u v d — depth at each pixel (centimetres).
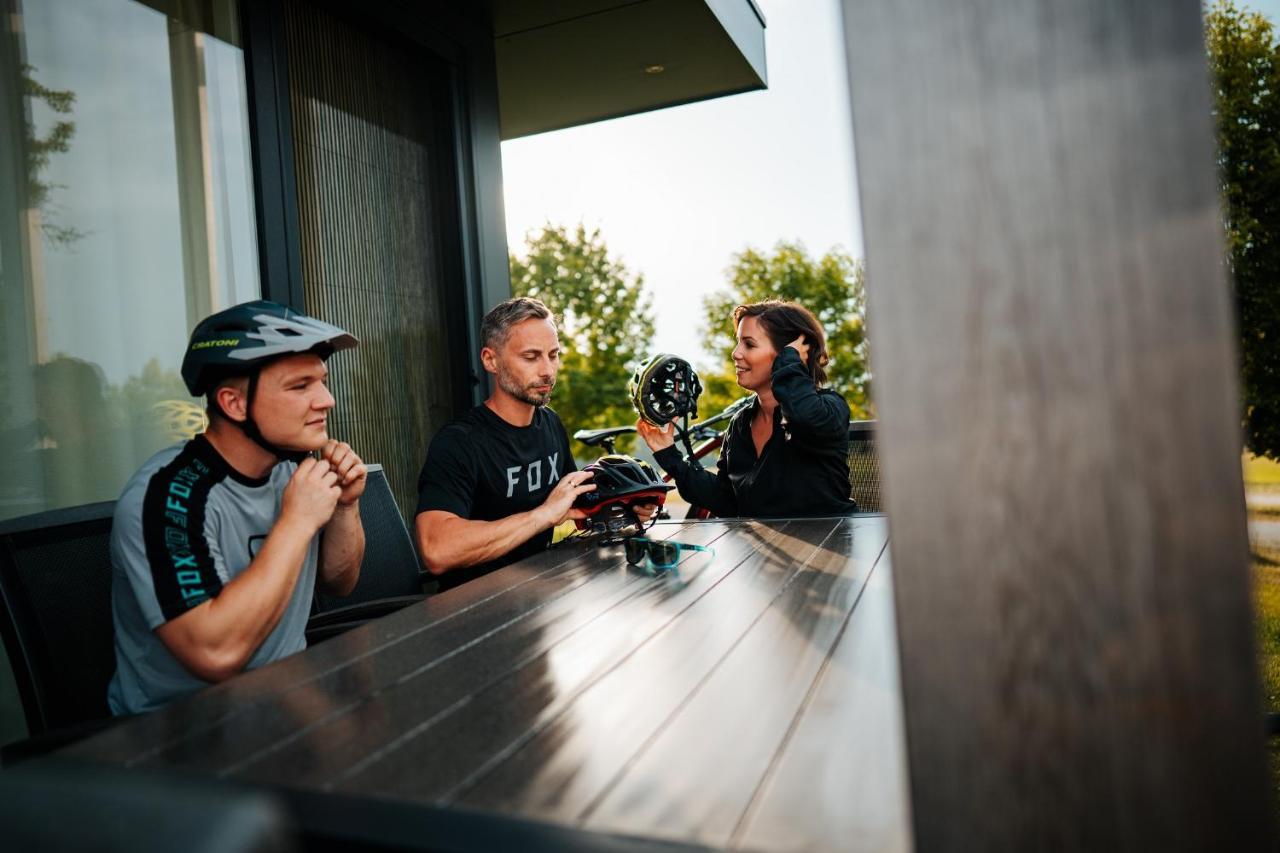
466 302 371
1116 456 44
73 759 79
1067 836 47
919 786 49
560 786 69
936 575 48
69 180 224
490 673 100
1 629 124
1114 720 46
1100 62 43
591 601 134
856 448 289
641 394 244
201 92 256
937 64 45
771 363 242
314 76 307
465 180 374
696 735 78
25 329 214
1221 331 43
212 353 131
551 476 231
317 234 306
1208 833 44
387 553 209
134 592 122
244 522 137
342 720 86
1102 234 44
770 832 61
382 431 334
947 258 46
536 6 376
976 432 46
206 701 94
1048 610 46
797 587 136
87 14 230
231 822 33
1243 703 44
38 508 215
